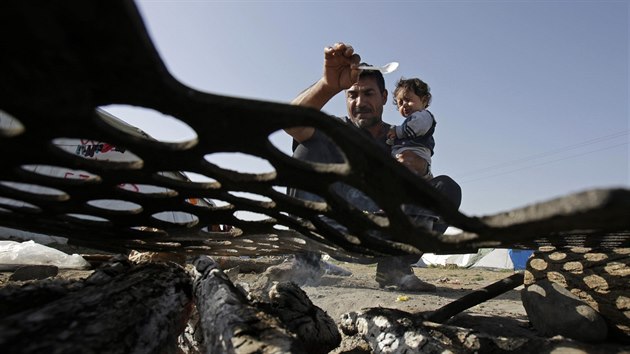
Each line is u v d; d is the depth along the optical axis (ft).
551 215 2.31
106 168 3.25
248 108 2.41
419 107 13.02
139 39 1.76
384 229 3.74
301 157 10.43
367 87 12.44
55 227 5.74
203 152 2.95
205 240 6.96
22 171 3.27
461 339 5.76
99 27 1.65
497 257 52.70
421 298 11.60
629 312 5.47
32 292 4.61
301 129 10.12
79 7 1.54
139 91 2.17
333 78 8.53
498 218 2.76
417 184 2.73
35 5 1.50
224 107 2.39
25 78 1.93
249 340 3.49
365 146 2.61
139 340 4.01
